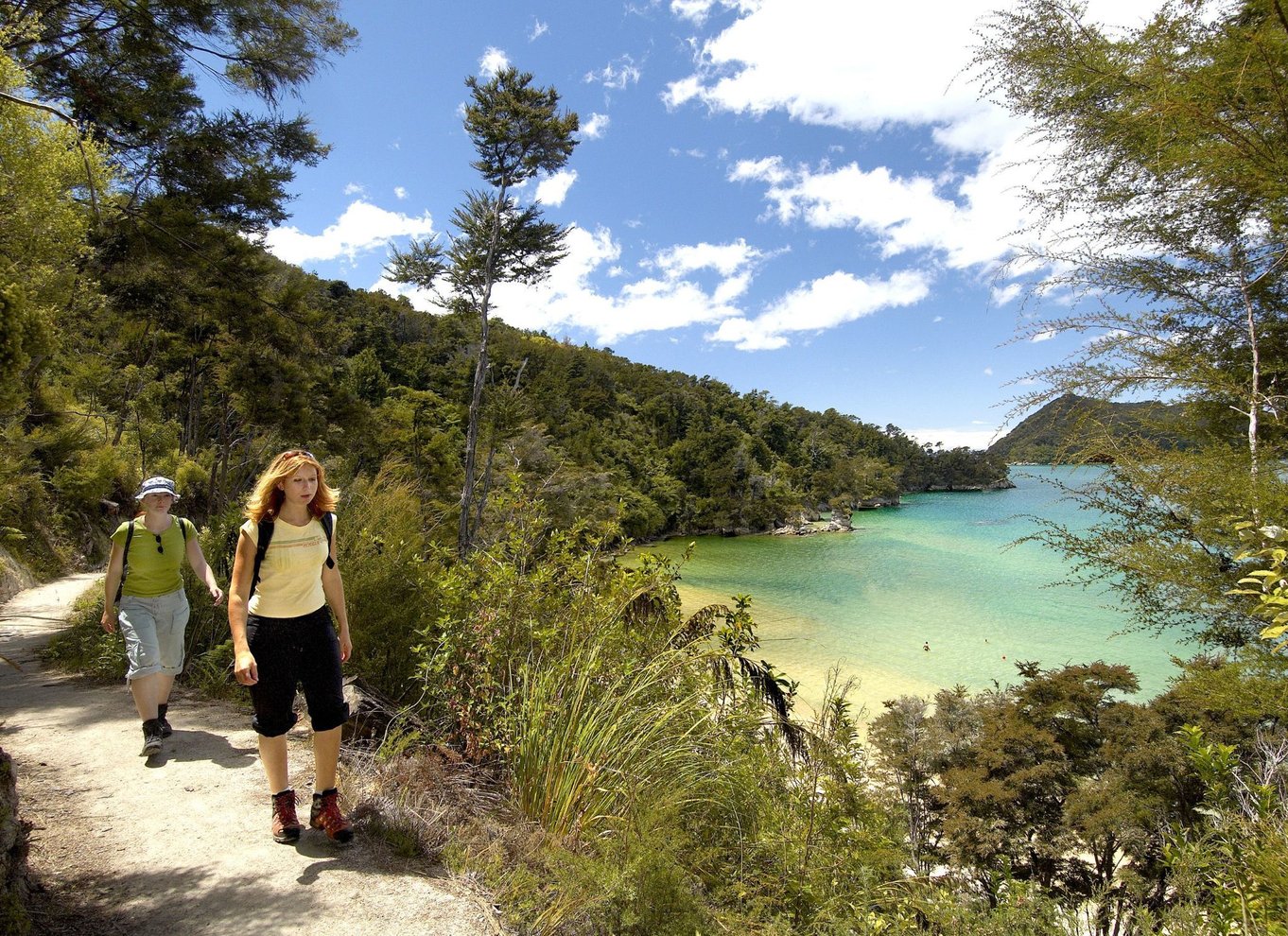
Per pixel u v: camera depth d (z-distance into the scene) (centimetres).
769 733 414
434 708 401
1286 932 197
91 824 266
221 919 206
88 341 1562
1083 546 435
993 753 1220
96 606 653
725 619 436
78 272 1031
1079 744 1206
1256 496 341
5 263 486
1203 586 377
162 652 368
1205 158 340
